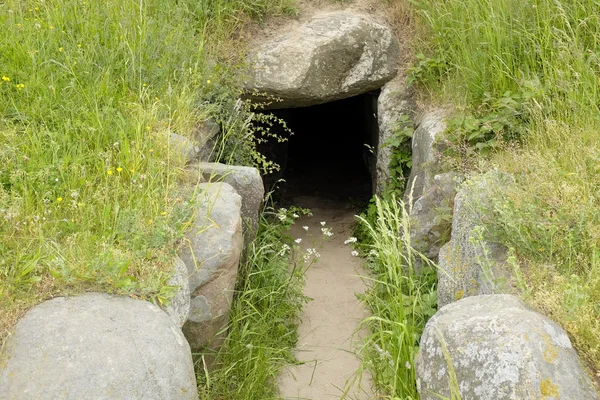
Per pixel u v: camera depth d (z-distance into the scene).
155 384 3.06
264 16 7.00
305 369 4.77
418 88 6.68
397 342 4.27
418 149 5.97
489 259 3.83
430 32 6.76
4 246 3.62
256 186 5.17
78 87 5.10
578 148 4.37
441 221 5.03
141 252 3.75
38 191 4.05
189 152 5.02
